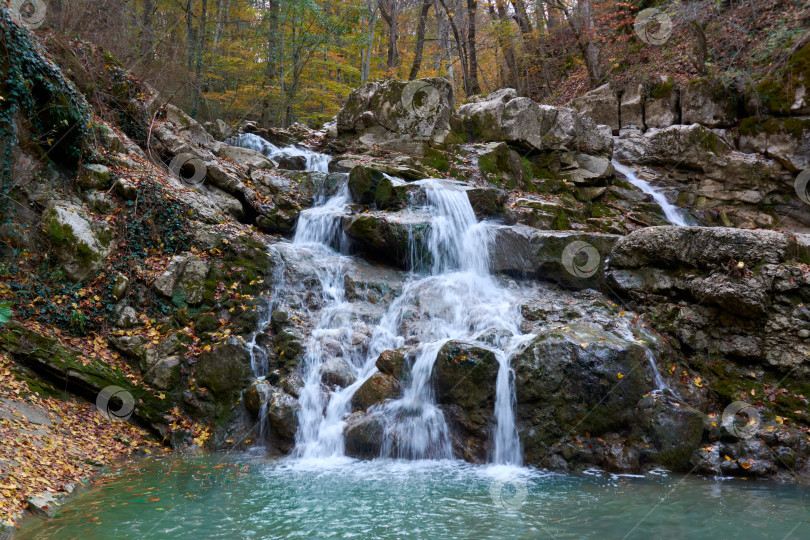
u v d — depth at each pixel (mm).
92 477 5754
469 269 9328
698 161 14180
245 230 9656
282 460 6555
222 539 4344
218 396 7344
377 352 7672
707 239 7387
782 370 6758
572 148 13672
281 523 4656
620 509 4930
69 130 8688
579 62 21047
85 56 10344
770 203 13766
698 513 4816
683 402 6367
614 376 6277
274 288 8570
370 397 6918
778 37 13742
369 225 9172
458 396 6625
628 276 8141
